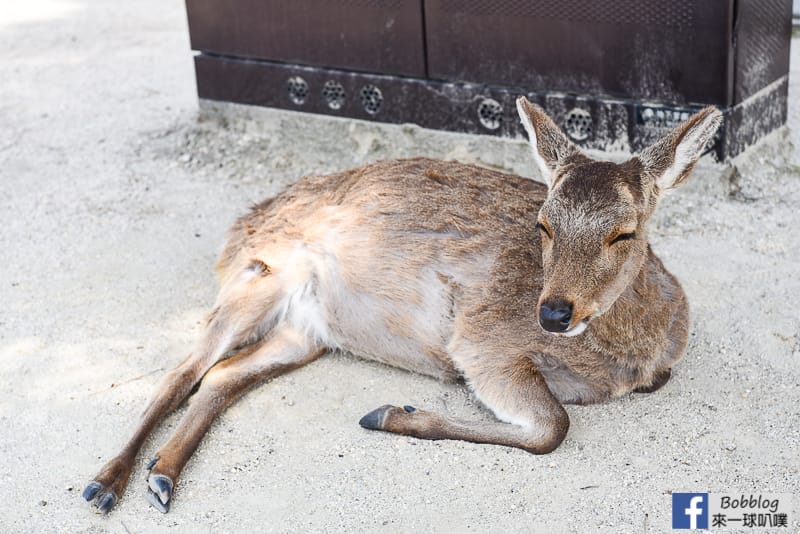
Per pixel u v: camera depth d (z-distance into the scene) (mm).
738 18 2574
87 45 4328
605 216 1867
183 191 2977
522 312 2078
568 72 2771
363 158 3062
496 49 2834
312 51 3062
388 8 2918
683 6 2588
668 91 2676
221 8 3146
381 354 2252
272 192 2955
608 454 2010
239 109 3240
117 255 2680
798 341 2264
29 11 4895
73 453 2068
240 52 3166
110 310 2467
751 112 2742
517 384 2055
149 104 3596
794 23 3707
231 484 1986
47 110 3582
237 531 1893
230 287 2275
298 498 1947
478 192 2211
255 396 2193
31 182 3055
